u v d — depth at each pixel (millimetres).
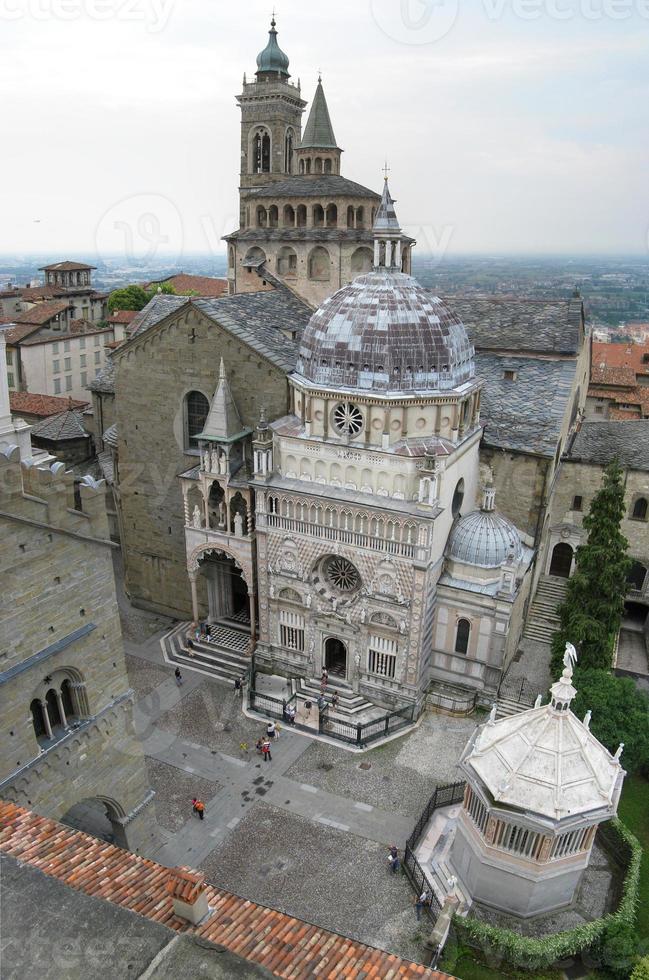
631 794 42531
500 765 33312
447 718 49312
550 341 60750
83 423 77938
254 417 53062
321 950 19328
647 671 55969
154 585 62438
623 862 37000
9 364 101438
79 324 115438
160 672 54562
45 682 29328
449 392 45656
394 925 34469
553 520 61688
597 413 94375
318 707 50156
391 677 49969
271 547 51531
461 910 34406
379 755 46031
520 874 33094
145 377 56438
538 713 33375
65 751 30516
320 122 69500
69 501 28812
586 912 34531
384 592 47969
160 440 57750
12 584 26781
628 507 59469
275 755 46125
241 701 51250
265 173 84812
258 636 55906
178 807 41875
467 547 48156
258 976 10930
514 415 55500
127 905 20344
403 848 39031
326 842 39469
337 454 47281
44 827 23109
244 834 39969
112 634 32031
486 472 54156
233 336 51469
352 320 45750
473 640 48938
